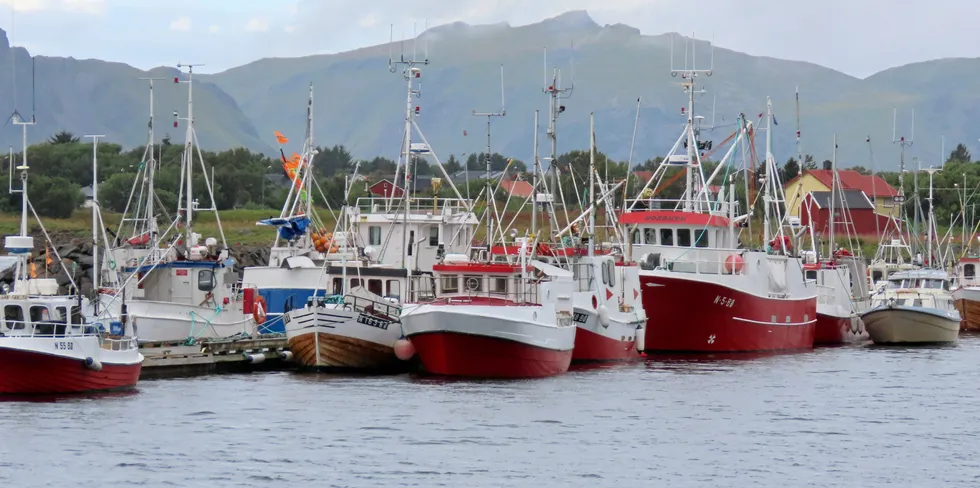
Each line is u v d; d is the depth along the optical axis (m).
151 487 63.16
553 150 110.81
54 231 191.50
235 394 87.25
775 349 126.19
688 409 85.81
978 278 176.00
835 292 145.25
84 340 82.81
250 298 105.94
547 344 95.81
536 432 76.56
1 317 82.88
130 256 109.25
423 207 129.00
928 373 107.75
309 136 122.44
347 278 106.19
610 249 118.94
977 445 75.75
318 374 98.00
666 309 119.50
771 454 72.69
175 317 101.69
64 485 63.09
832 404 89.44
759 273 123.25
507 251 112.06
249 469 66.62
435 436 74.62
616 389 93.31
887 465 70.50
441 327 92.50
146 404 82.69
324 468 67.12
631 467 68.81
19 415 77.31
